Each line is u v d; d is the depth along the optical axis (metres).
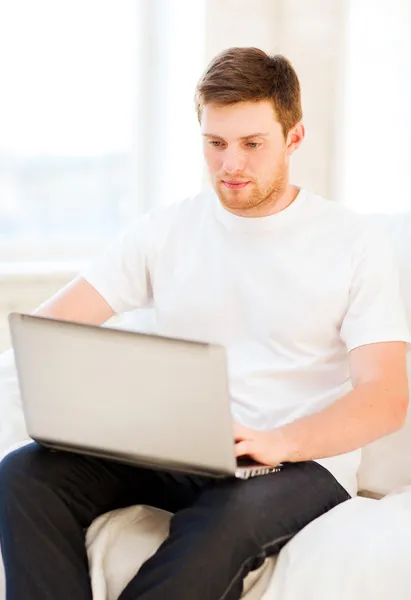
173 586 1.51
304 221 1.92
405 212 2.21
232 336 1.94
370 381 1.75
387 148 2.86
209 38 2.91
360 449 1.96
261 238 1.93
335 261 1.88
